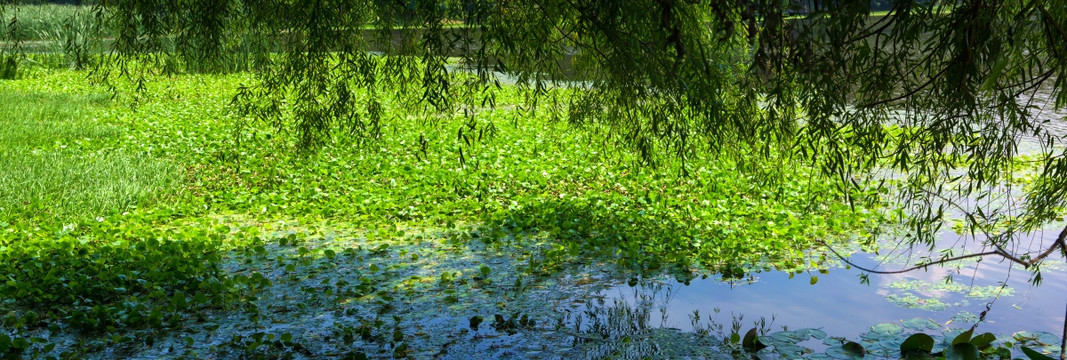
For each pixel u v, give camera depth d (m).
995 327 5.16
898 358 4.65
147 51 5.92
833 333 5.10
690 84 4.76
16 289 5.70
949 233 7.53
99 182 9.30
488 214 8.26
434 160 11.00
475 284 6.14
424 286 6.08
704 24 5.71
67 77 20.41
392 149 11.71
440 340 5.03
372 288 6.02
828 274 6.34
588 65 6.29
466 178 9.76
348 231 7.74
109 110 15.55
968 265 6.50
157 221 8.10
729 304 5.69
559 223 7.91
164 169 10.24
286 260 6.75
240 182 9.91
